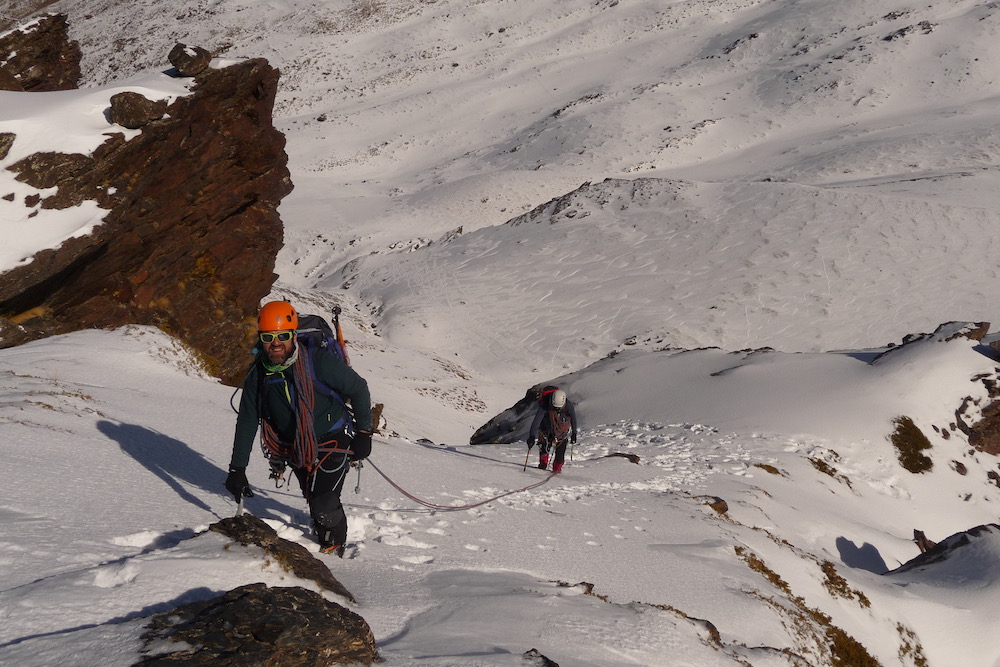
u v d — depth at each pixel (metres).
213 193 13.80
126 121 11.72
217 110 13.21
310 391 4.46
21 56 15.52
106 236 11.55
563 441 11.78
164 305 13.47
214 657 2.89
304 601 3.37
